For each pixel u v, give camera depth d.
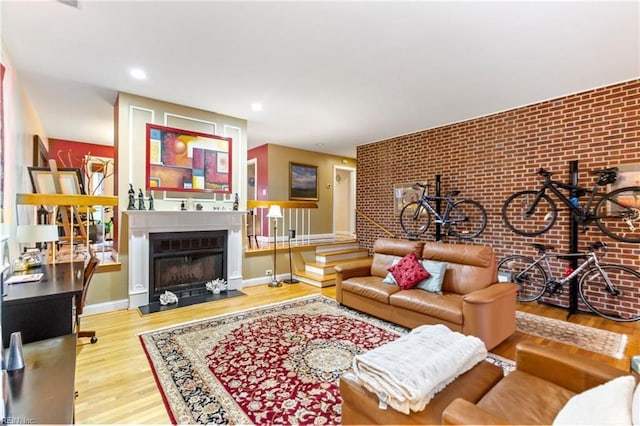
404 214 5.77
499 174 4.46
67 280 2.50
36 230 2.82
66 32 2.48
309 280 5.14
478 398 1.42
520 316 3.56
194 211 4.16
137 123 3.88
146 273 3.89
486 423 1.03
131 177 3.84
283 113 4.56
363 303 3.59
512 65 3.06
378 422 1.36
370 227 6.48
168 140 4.08
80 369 2.36
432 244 3.70
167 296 3.92
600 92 3.58
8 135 2.75
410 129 5.45
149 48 2.74
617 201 3.44
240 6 2.17
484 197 4.63
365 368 1.48
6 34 2.49
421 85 3.56
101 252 4.78
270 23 2.38
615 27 2.40
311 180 7.41
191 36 2.55
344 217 8.68
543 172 3.87
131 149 3.84
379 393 1.38
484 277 3.15
